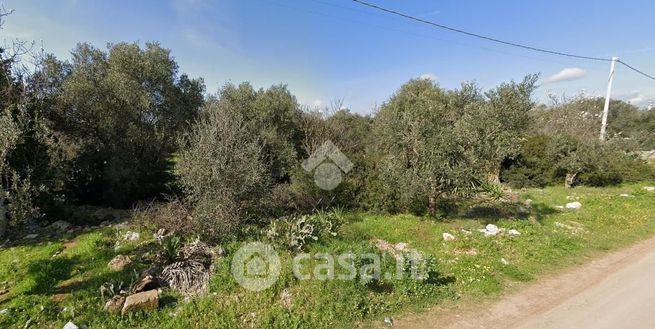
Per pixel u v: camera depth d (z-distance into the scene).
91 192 11.30
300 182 10.17
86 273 5.86
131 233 7.68
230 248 6.46
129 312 4.56
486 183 10.05
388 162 9.95
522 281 6.35
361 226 8.73
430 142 9.05
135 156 12.32
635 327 4.79
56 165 8.24
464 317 5.07
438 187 9.50
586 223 9.98
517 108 10.18
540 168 16.17
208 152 7.38
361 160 10.89
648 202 12.55
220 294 5.12
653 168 17.59
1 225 7.51
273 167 12.13
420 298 5.46
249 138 9.18
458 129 9.16
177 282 5.27
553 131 21.77
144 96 13.33
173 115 15.28
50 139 7.49
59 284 5.49
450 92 18.50
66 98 11.09
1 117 6.39
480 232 8.67
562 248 7.90
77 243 7.36
